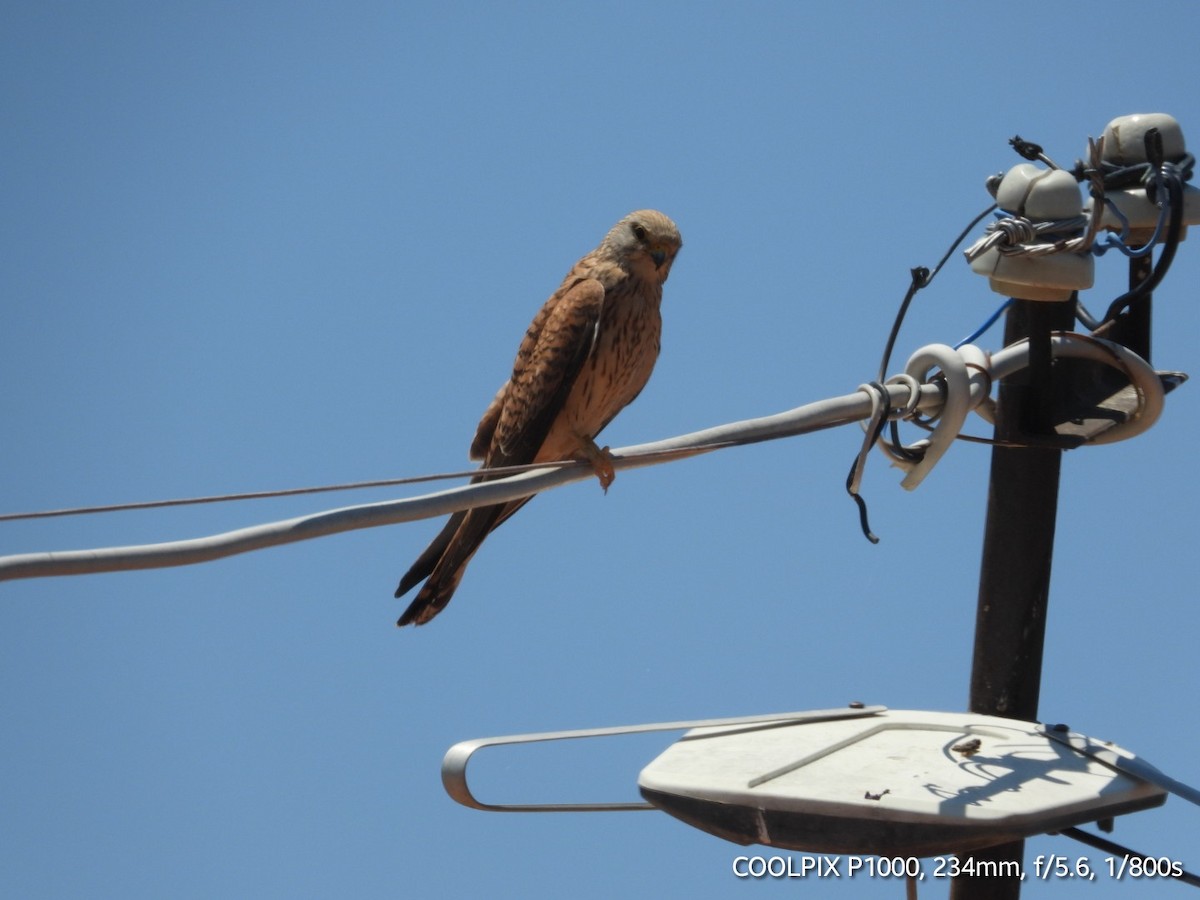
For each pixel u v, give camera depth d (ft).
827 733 31.22
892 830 26.45
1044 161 34.01
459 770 31.12
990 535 34.37
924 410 33.04
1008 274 32.83
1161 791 28.17
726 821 27.76
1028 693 33.88
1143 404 34.37
